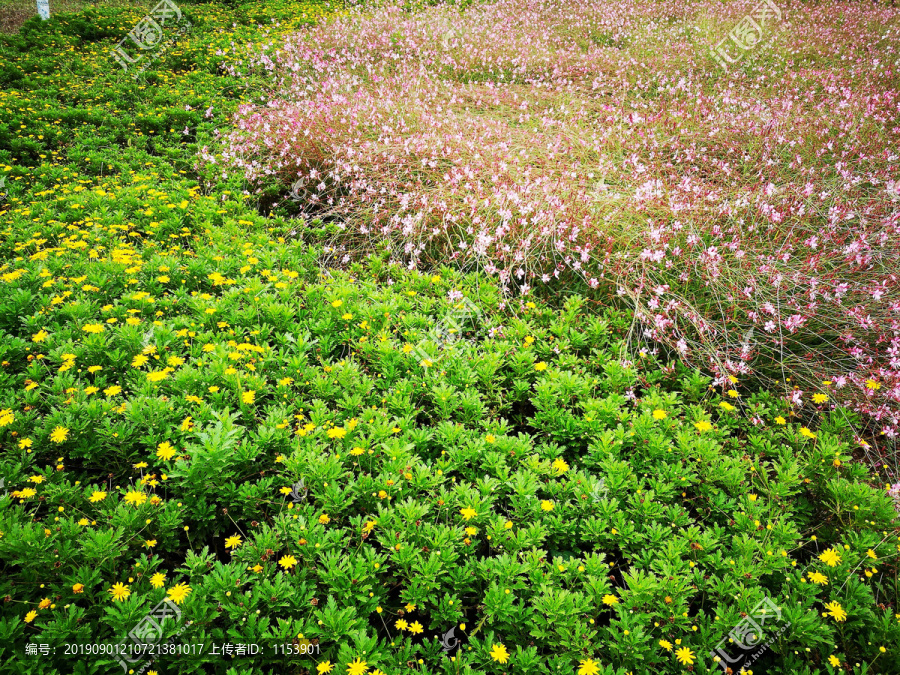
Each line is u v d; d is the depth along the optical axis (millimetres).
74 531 2131
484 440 2770
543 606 2016
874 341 3680
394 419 2936
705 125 6434
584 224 4383
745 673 1911
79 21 12617
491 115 7273
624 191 5141
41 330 3260
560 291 4469
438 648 2010
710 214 4645
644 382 3410
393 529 2312
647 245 4273
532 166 5707
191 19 13453
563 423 2979
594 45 10617
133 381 3035
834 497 2602
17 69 9664
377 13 12250
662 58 9188
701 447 2732
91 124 7852
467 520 2373
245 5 14961
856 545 2381
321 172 6352
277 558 2270
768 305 3611
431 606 2199
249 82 9398
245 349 3320
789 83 7844
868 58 8977
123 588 1931
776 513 2547
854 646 2100
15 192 5883
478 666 1953
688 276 4070
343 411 3031
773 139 5832
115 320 3461
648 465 2740
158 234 4922
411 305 4121
